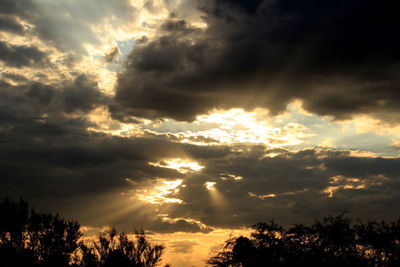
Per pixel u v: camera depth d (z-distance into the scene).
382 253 17.64
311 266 17.55
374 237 17.55
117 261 22.92
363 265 17.20
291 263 17.83
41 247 23.78
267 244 18.64
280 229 19.19
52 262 23.20
